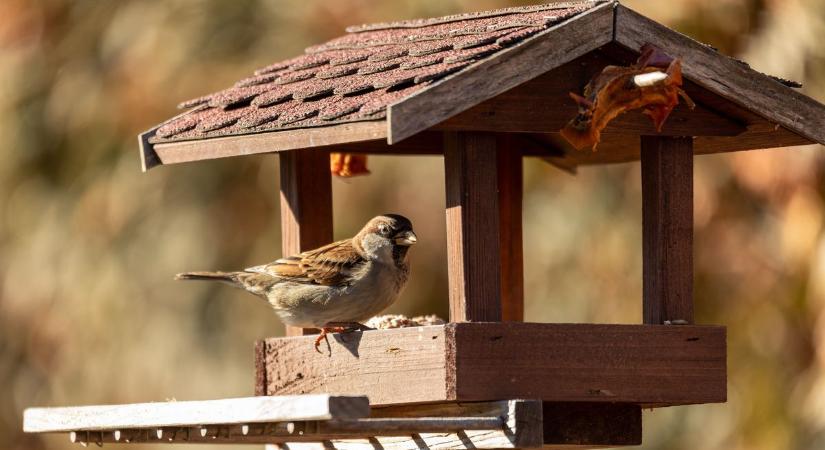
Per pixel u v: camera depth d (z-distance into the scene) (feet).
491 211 24.34
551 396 24.30
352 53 28.76
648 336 25.17
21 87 58.08
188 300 55.36
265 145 25.94
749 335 48.01
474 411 24.45
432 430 22.74
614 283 49.11
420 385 24.30
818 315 46.37
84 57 57.72
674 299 26.02
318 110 24.76
